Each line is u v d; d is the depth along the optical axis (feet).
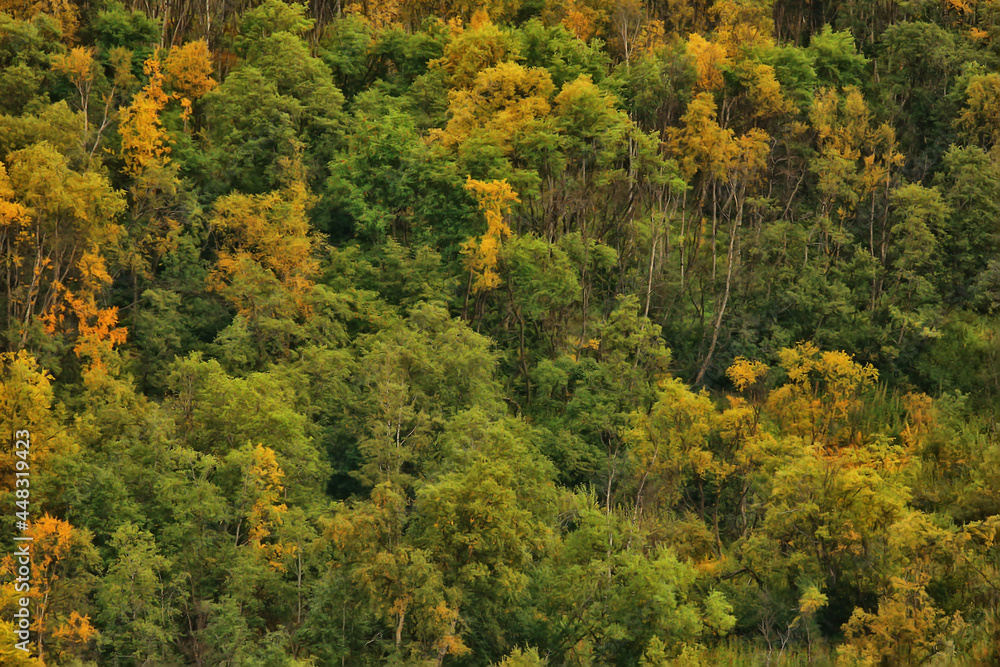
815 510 216.33
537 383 276.21
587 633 197.06
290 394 230.07
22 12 307.17
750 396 284.61
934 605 204.85
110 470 206.49
